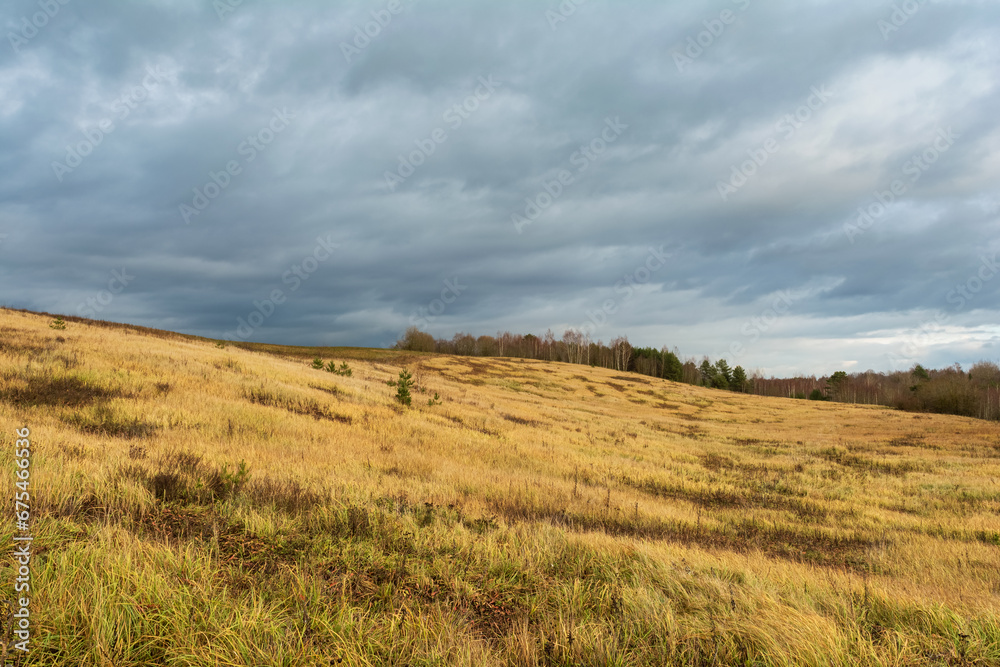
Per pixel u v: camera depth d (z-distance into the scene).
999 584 6.66
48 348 19.92
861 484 18.66
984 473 21.20
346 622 3.61
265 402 18.42
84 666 2.94
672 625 3.99
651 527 9.48
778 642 3.80
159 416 13.46
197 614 3.46
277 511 6.41
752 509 13.17
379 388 30.58
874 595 5.11
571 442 24.09
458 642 3.58
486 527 6.96
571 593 4.76
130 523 5.08
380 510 7.00
